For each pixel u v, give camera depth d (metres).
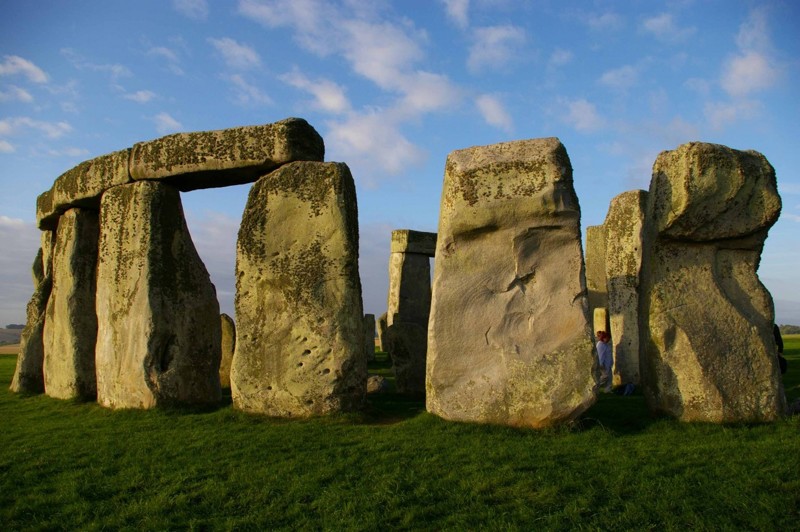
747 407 6.58
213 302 8.94
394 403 8.68
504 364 6.65
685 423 6.54
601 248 13.81
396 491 4.89
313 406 7.40
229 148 8.09
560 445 5.84
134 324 8.43
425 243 18.12
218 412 7.72
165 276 8.49
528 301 6.77
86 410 8.58
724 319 6.82
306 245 7.71
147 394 8.17
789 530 4.13
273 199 7.88
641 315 7.21
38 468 5.84
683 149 6.86
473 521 4.40
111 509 4.89
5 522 4.71
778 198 6.86
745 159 6.88
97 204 9.73
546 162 6.77
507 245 6.86
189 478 5.39
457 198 6.91
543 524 4.32
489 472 5.16
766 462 5.19
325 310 7.55
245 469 5.51
